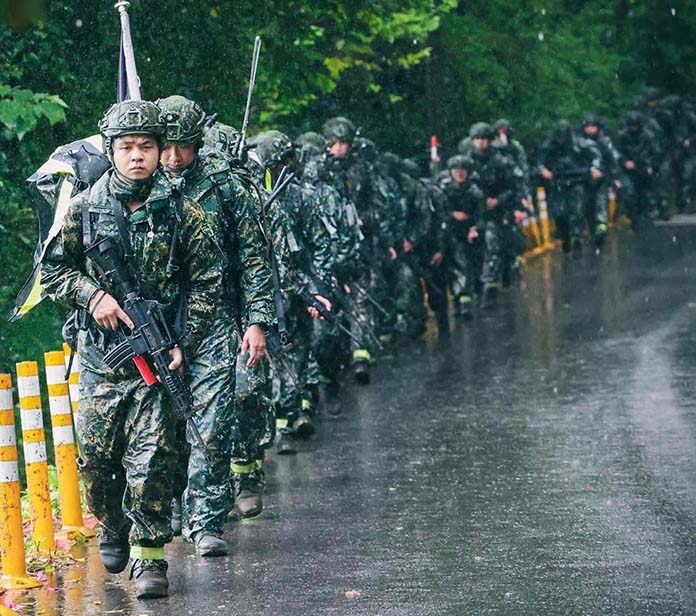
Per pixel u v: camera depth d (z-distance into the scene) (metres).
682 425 28.09
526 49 70.19
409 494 23.06
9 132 30.77
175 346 17.05
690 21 94.56
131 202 17.00
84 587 18.25
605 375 34.97
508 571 18.19
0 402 18.44
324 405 32.75
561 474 24.06
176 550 20.03
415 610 16.59
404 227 39.91
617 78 84.06
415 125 61.50
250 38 39.59
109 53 33.56
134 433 17.25
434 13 54.97
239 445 21.98
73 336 18.80
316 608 16.80
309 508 22.36
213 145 21.28
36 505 20.20
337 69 47.97
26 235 32.72
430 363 39.03
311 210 28.59
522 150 60.56
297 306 28.59
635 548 19.14
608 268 61.34
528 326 45.56
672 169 85.56
